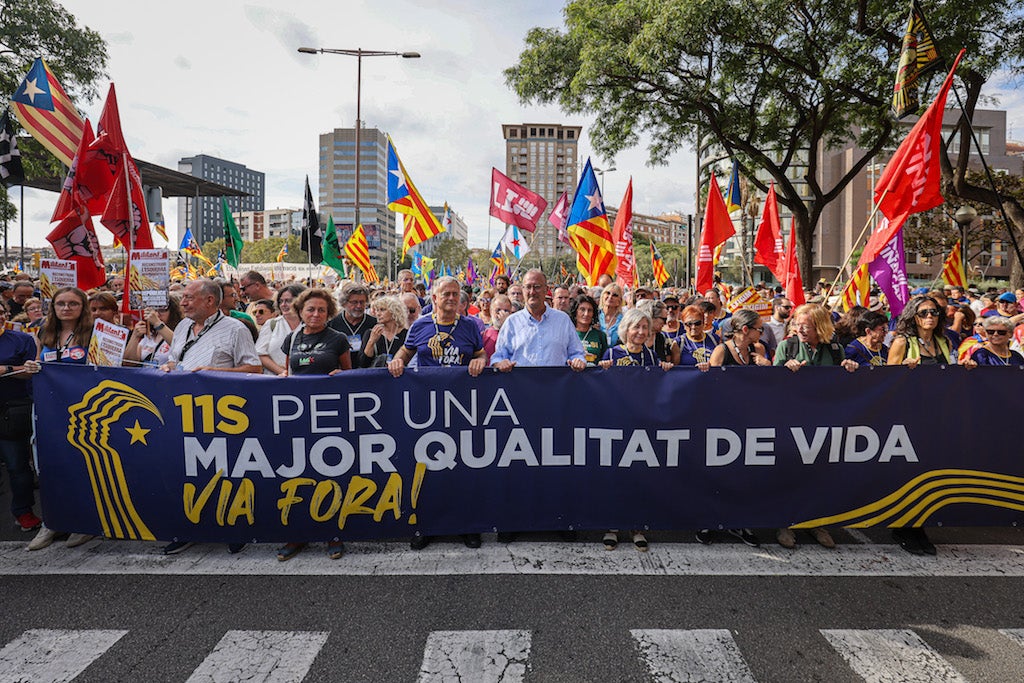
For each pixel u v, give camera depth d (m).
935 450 4.20
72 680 2.81
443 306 4.50
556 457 4.18
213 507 4.07
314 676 2.84
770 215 9.66
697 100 16.77
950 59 13.44
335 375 4.06
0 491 5.50
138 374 4.04
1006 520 4.23
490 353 5.82
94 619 3.32
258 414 4.04
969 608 3.48
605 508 4.21
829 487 4.21
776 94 18.06
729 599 3.56
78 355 4.72
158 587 3.68
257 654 3.01
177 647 3.07
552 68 17.94
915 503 4.21
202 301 4.34
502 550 4.20
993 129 53.88
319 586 3.69
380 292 10.19
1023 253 14.56
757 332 5.02
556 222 11.45
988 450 4.21
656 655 3.02
